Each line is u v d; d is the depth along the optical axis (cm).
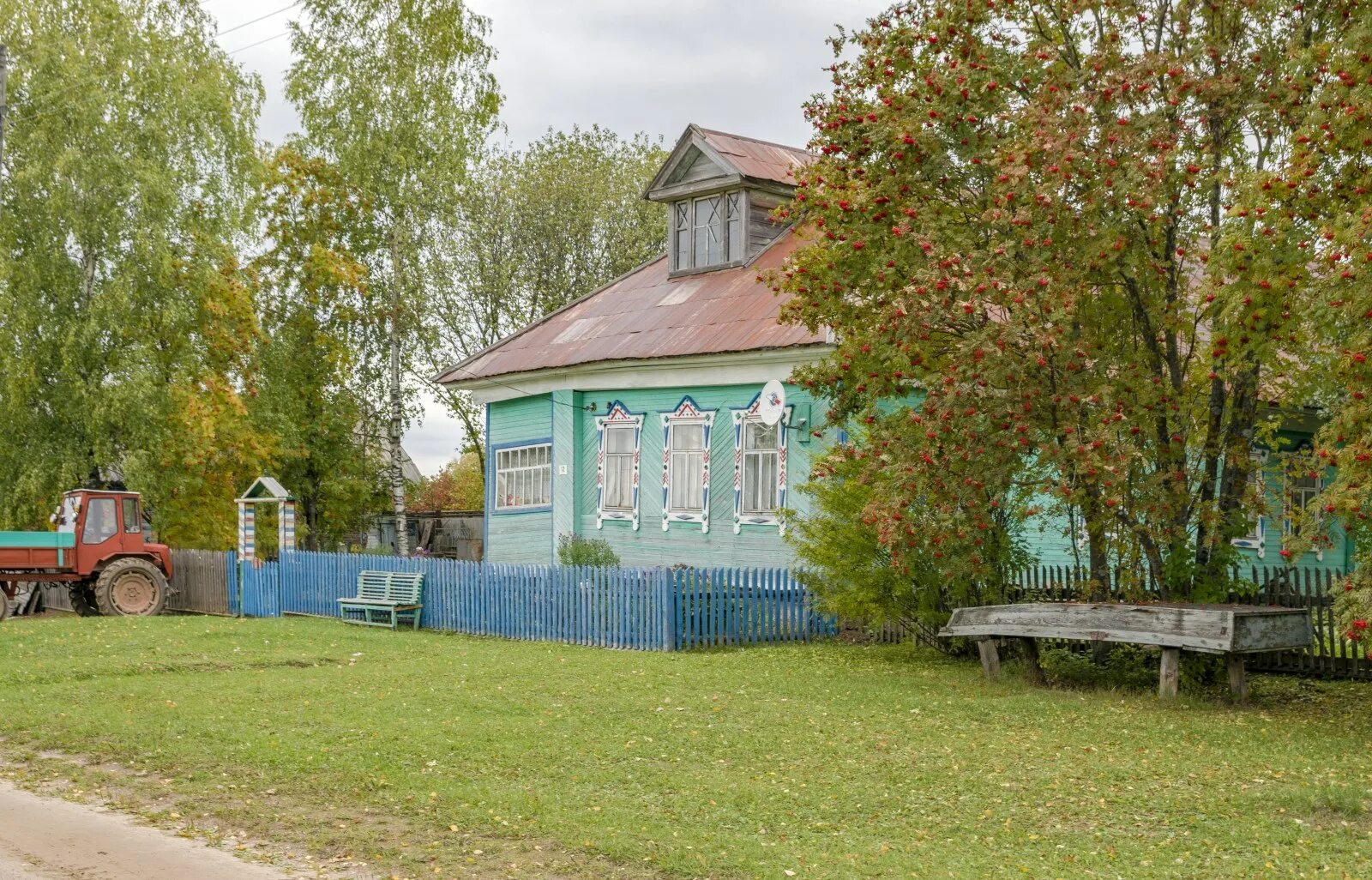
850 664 1650
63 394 3170
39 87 3102
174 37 3422
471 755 998
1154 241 1424
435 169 3791
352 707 1230
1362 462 1045
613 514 2620
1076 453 1261
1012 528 1644
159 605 2611
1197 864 709
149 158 3219
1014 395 1303
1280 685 1452
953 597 1636
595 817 801
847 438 2080
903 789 894
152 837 770
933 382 1324
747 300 2477
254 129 3509
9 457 3133
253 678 1458
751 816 817
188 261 3297
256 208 3581
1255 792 874
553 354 2759
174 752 1005
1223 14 1406
